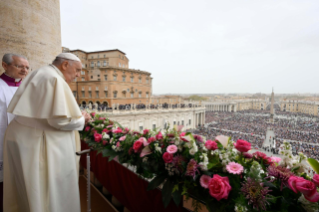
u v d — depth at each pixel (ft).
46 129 5.75
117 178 9.48
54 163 5.79
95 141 11.40
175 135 6.67
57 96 5.42
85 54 113.70
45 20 15.06
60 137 6.04
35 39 14.20
